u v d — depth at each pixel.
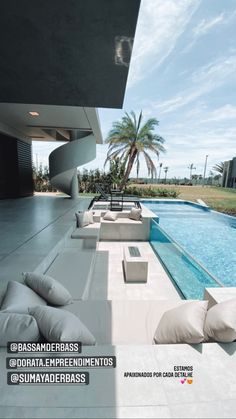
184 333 1.46
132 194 17.02
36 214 6.06
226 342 1.46
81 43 1.89
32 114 6.16
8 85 2.75
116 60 2.15
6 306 1.52
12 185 9.27
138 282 3.65
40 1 1.44
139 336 1.78
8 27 1.70
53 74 2.45
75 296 2.31
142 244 5.79
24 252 3.13
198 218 10.80
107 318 1.95
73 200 9.33
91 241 4.36
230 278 4.68
